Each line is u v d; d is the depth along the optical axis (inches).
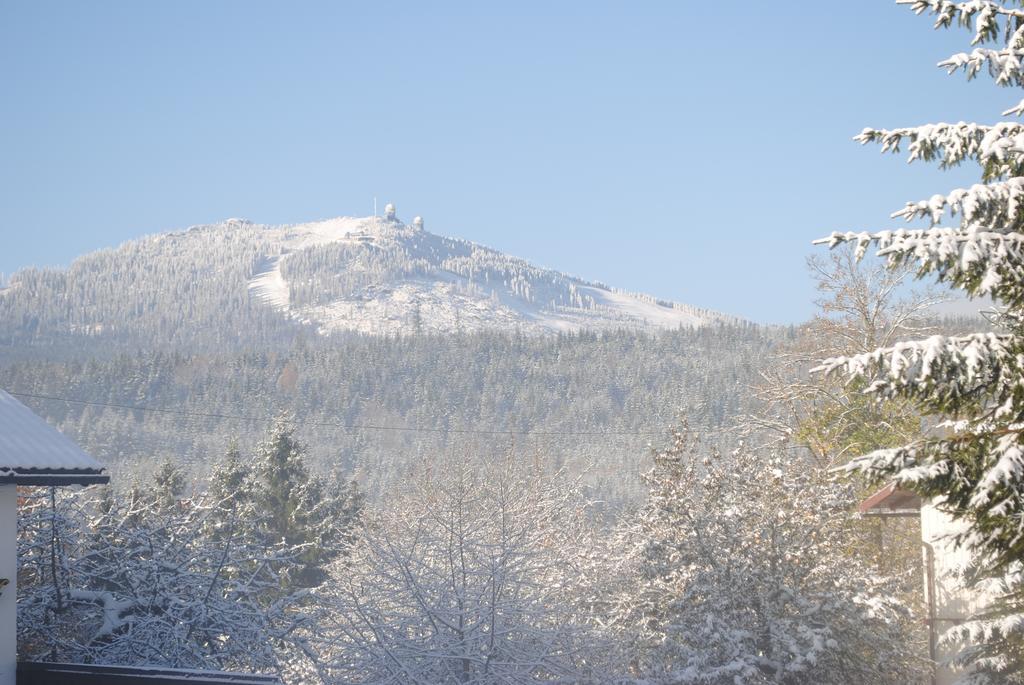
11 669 864.9
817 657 1224.2
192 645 1104.2
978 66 627.8
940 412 610.5
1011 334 588.1
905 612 1296.8
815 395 2198.6
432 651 1082.1
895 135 632.4
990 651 1157.1
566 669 1119.6
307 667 1149.1
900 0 641.0
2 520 870.4
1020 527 590.9
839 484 1385.3
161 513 1268.5
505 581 1111.0
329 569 1338.6
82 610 1129.4
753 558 1306.6
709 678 1200.8
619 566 1407.5
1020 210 580.4
